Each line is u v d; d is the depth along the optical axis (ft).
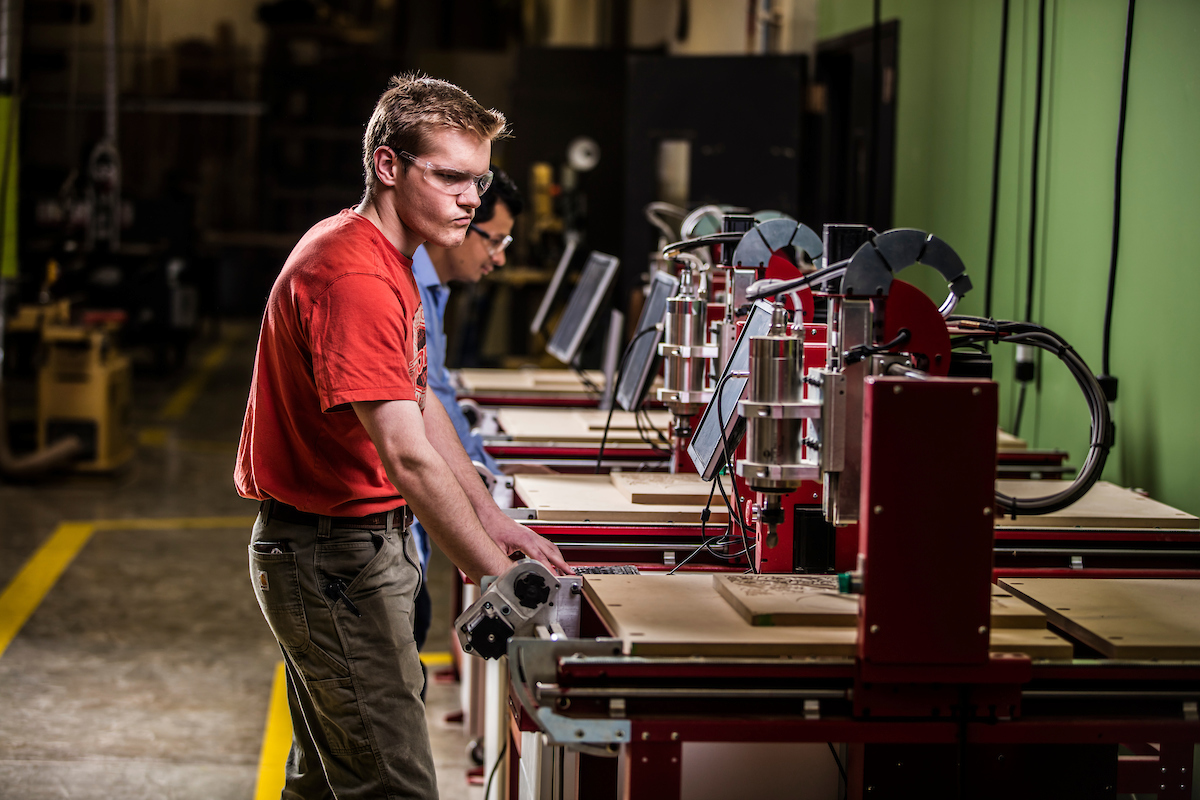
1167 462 9.16
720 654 5.16
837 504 5.47
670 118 19.58
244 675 12.69
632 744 5.18
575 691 5.08
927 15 14.43
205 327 41.47
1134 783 6.98
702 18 25.40
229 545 17.83
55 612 14.56
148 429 26.68
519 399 12.96
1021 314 11.73
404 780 6.43
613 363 12.10
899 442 4.86
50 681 12.33
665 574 6.43
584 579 6.23
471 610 5.81
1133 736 5.32
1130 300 9.70
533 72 28.76
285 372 6.13
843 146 19.13
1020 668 5.09
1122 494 8.35
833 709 5.22
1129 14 9.38
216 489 21.42
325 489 6.21
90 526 18.63
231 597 15.38
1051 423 11.07
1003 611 5.57
